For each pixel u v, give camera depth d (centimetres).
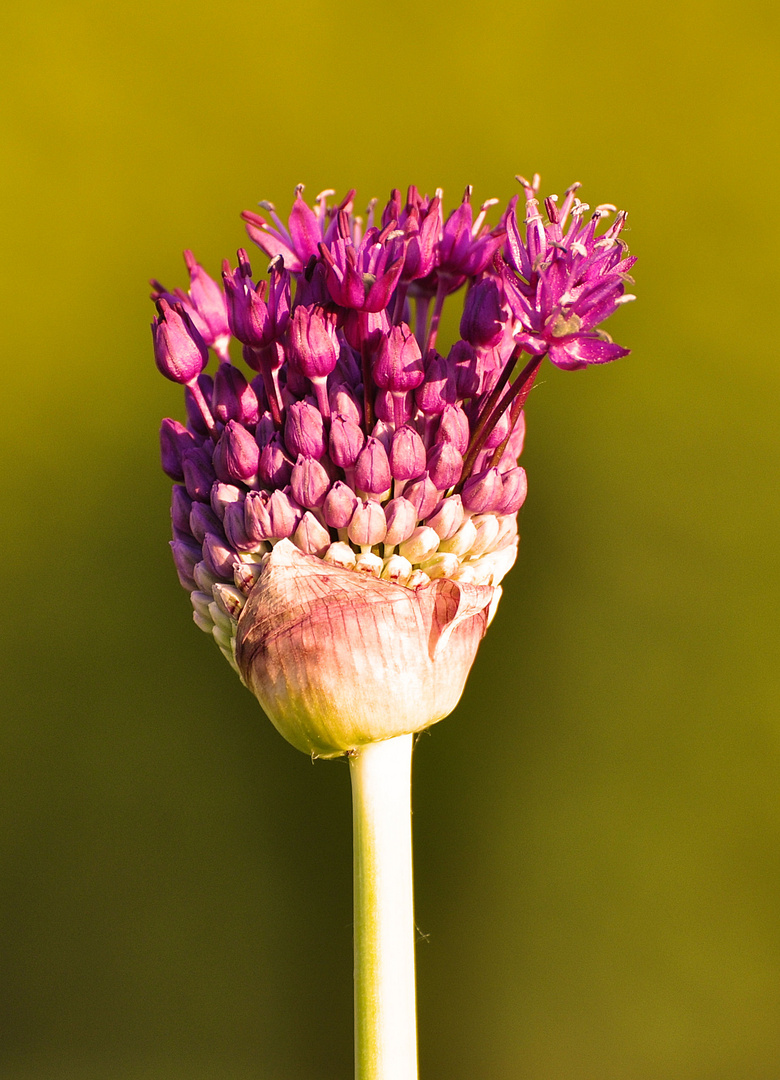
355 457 39
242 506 39
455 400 39
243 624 39
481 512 39
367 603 39
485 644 72
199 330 40
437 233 39
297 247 40
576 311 38
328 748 39
